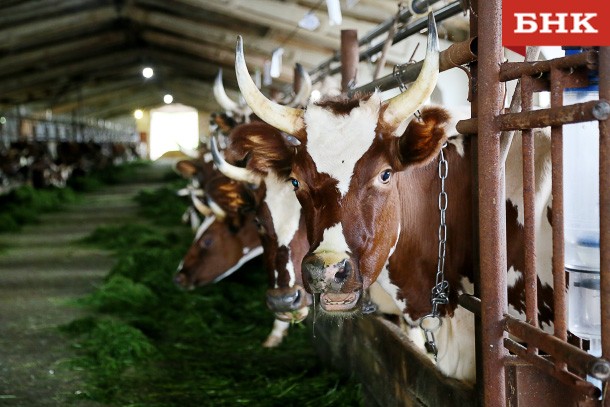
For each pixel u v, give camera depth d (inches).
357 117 103.6
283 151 118.4
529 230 84.8
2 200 656.4
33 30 562.6
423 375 121.0
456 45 99.6
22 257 415.2
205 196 275.6
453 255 119.0
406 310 124.4
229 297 289.3
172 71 1040.8
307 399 177.0
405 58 289.4
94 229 537.3
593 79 76.3
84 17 562.3
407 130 103.2
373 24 354.9
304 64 481.7
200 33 534.0
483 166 90.4
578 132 83.7
